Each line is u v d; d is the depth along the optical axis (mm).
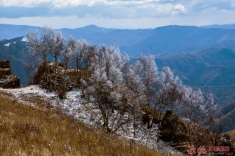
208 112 42438
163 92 41250
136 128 38875
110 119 39344
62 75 56094
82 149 7398
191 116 41031
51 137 8266
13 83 49938
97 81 36938
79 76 56500
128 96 40719
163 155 10023
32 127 9289
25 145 6684
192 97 41500
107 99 37969
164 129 37219
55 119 15305
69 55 54719
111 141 9742
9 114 11688
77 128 12047
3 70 50469
